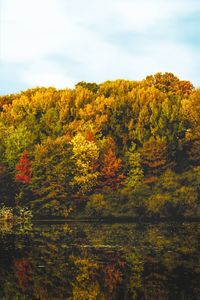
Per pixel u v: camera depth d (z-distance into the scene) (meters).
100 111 97.12
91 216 75.25
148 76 122.81
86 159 80.62
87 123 95.44
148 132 91.81
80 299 21.78
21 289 23.53
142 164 86.56
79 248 36.19
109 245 38.06
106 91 109.19
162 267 28.34
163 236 45.22
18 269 27.98
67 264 29.47
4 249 35.81
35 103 101.38
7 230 51.88
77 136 82.19
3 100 114.19
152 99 96.44
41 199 76.75
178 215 74.31
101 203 75.69
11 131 88.31
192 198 75.00
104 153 84.50
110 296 22.27
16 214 74.44
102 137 95.75
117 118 96.25
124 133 94.00
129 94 98.50
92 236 45.16
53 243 39.41
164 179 80.31
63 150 79.88
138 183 81.88
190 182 79.69
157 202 73.88
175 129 90.94
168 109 91.75
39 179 78.00
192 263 29.50
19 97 114.62
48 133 96.69
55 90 112.81
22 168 78.56
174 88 120.56
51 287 23.95
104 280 25.22
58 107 99.56
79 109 97.50
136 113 95.31
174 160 86.94
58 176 77.69
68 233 48.47
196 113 91.62
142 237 44.12
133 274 26.56
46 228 55.06
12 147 82.56
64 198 77.69
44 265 29.23
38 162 78.62
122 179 83.44
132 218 72.44
